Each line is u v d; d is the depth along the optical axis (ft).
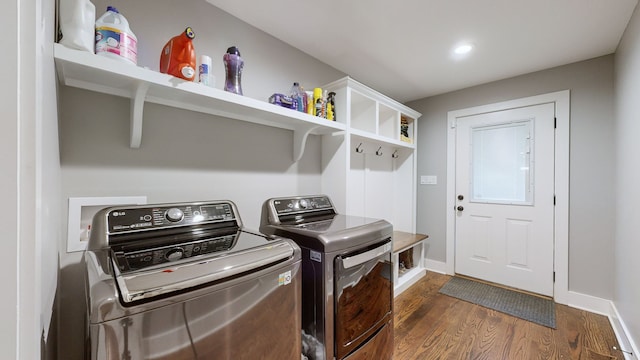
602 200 7.14
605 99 7.08
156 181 4.19
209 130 4.82
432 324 6.59
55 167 2.78
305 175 6.57
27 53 1.12
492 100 9.02
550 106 7.97
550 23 5.65
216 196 4.90
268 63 6.00
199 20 4.82
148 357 2.07
